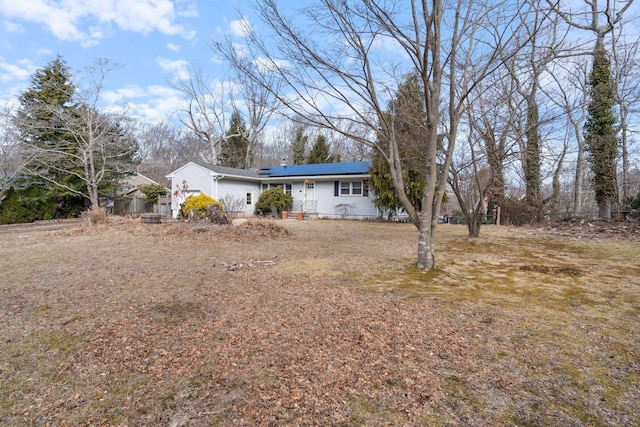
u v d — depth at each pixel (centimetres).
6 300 406
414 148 920
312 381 231
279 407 204
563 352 271
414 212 589
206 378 236
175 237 936
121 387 226
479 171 1143
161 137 3919
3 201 1650
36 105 1745
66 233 1054
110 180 2112
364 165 1867
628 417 192
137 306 384
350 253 736
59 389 224
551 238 944
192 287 464
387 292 439
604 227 1009
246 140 3011
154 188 2283
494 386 225
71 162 1895
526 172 1409
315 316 351
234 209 1858
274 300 406
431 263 580
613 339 294
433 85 520
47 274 536
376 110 580
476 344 285
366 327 321
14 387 225
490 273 550
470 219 1001
